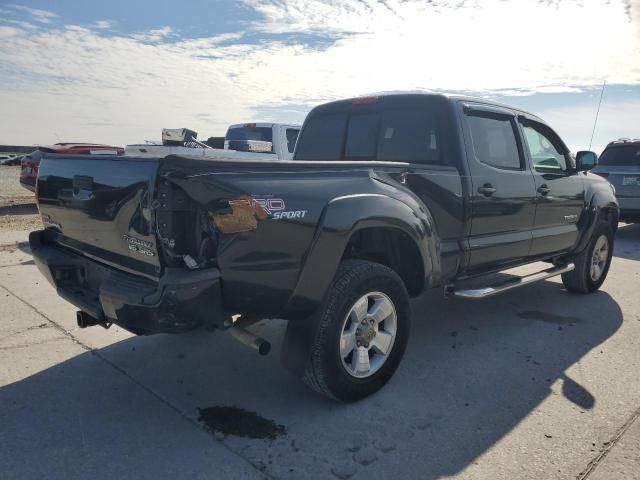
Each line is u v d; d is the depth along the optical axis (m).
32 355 3.96
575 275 5.89
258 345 2.88
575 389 3.56
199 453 2.74
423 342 4.45
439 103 4.07
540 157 5.10
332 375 3.10
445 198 3.83
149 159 2.53
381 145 4.44
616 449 2.84
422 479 2.55
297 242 2.84
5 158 46.44
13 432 2.90
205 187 2.50
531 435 2.96
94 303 3.10
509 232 4.55
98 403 3.26
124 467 2.60
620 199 9.56
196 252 2.63
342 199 3.04
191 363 3.89
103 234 2.98
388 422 3.08
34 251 3.59
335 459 2.70
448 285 4.15
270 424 3.04
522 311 5.35
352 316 3.20
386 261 3.71
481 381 3.67
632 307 5.54
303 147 5.12
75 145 13.18
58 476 2.52
